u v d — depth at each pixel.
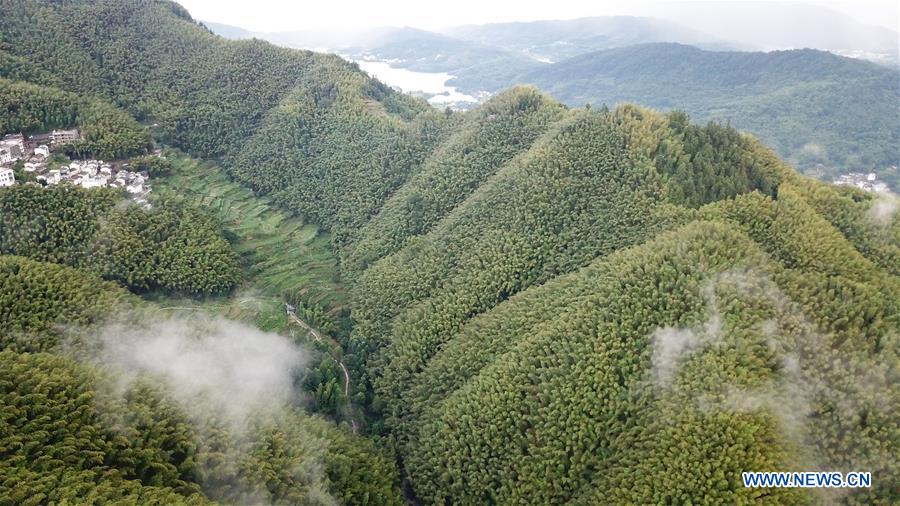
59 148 154.50
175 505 66.06
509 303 108.50
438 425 95.00
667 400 78.62
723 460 70.19
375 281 131.88
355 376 115.19
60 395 74.69
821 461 69.94
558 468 81.31
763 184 112.56
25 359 80.25
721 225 96.31
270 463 79.38
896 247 99.62
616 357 85.62
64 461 68.31
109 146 159.75
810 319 81.62
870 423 70.56
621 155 119.62
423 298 121.44
